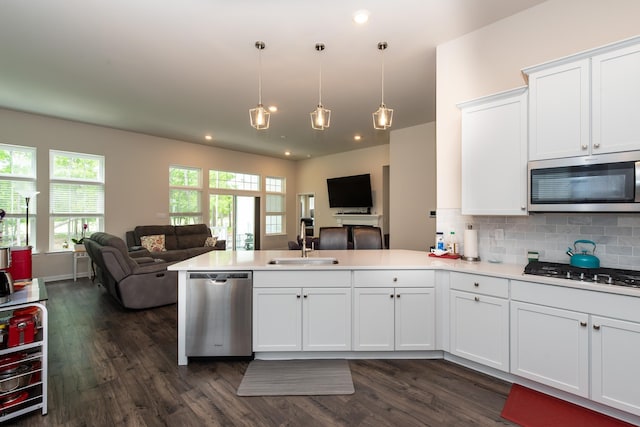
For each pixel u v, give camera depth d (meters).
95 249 4.05
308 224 9.89
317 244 6.26
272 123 5.86
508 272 2.25
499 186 2.47
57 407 1.99
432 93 4.36
